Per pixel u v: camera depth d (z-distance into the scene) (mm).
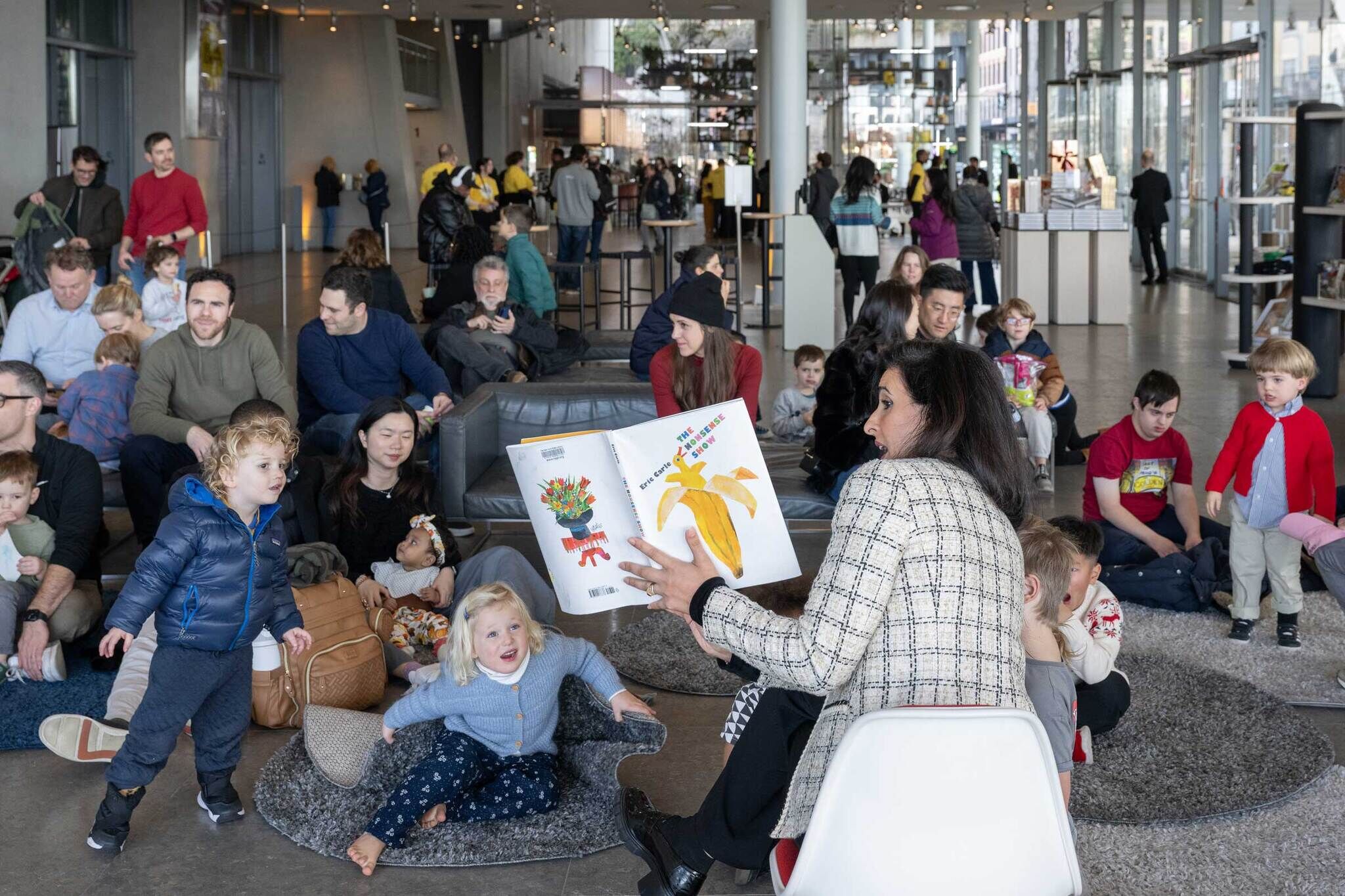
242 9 22766
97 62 18188
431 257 14281
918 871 2023
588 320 14094
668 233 13734
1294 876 3014
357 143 25047
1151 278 17938
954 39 29547
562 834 3238
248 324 5535
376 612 4391
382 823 3172
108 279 11484
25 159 12656
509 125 34656
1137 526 5250
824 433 5043
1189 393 9547
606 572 2715
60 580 4371
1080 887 2084
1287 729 3854
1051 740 3053
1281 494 4543
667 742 3857
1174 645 4645
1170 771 3600
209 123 20016
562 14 23766
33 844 3250
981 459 2234
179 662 3188
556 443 2709
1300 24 14461
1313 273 9438
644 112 37750
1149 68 20047
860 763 2012
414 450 5297
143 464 5215
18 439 4449
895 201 28609
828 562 2145
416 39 28375
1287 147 14953
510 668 3330
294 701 3932
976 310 15398
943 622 2107
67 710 4078
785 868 2215
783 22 13961
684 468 2615
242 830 3332
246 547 3225
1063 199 14039
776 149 14266
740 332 11906
